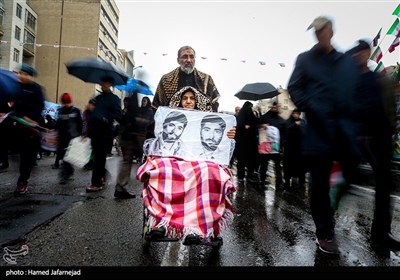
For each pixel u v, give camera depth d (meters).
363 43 2.96
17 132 4.46
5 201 4.12
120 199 4.55
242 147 7.11
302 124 6.66
